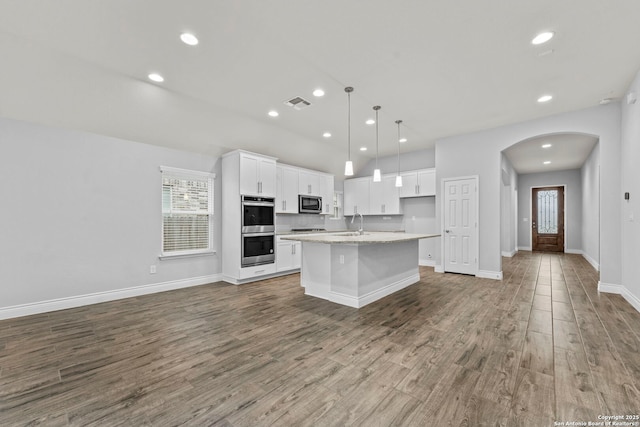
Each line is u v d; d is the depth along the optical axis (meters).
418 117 4.45
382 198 7.02
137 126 3.88
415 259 4.80
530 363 2.11
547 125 4.42
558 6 2.14
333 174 7.41
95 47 2.62
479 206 5.14
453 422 1.51
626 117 3.62
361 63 2.92
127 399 1.73
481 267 5.12
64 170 3.52
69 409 1.65
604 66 3.00
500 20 2.29
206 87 3.41
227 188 4.96
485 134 5.07
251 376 1.98
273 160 5.29
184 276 4.60
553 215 9.10
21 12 2.16
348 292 3.56
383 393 1.77
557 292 4.09
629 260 3.58
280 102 3.86
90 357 2.26
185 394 1.78
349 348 2.39
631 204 3.49
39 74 2.88
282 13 2.20
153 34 2.44
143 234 4.16
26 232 3.27
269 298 3.91
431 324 2.91
